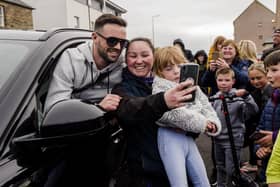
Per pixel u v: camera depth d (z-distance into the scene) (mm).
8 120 1466
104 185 1790
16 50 1877
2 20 22562
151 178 1927
